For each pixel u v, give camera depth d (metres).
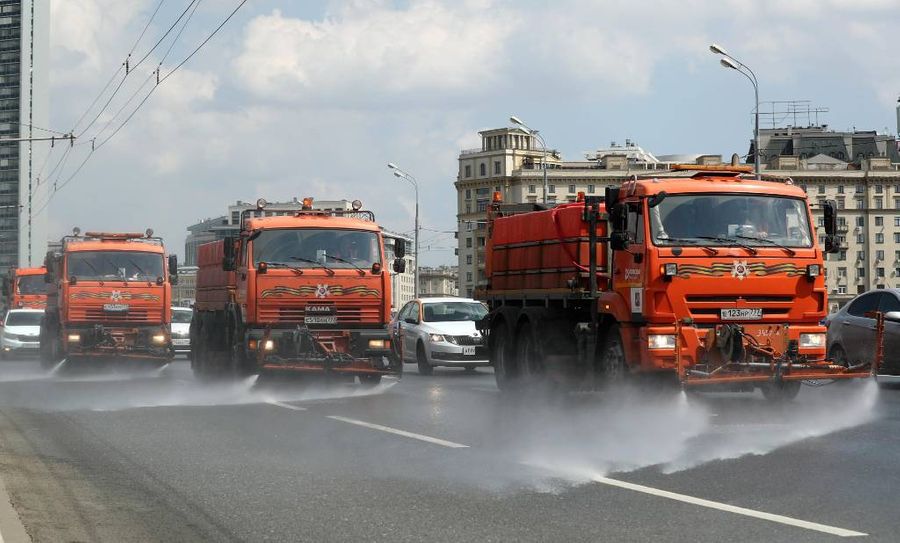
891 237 167.88
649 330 14.75
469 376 26.17
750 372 14.15
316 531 7.57
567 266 17.59
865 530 7.20
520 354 19.00
